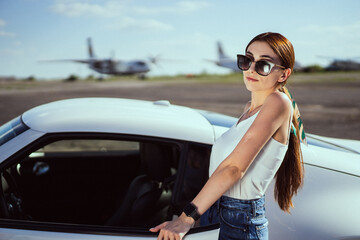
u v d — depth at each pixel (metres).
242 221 1.30
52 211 2.65
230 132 1.36
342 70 58.81
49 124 1.77
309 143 2.34
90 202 2.80
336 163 2.01
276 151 1.23
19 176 2.36
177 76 71.56
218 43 43.66
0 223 1.59
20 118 2.07
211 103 17.20
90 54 52.81
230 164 1.18
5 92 26.64
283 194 1.44
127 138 1.77
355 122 10.30
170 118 1.99
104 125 1.79
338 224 1.77
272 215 1.74
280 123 1.20
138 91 28.39
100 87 36.78
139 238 1.57
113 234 1.58
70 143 3.77
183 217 1.21
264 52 1.26
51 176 2.89
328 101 17.67
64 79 67.44
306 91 25.55
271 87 1.30
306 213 1.78
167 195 2.37
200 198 1.20
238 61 1.33
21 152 1.67
